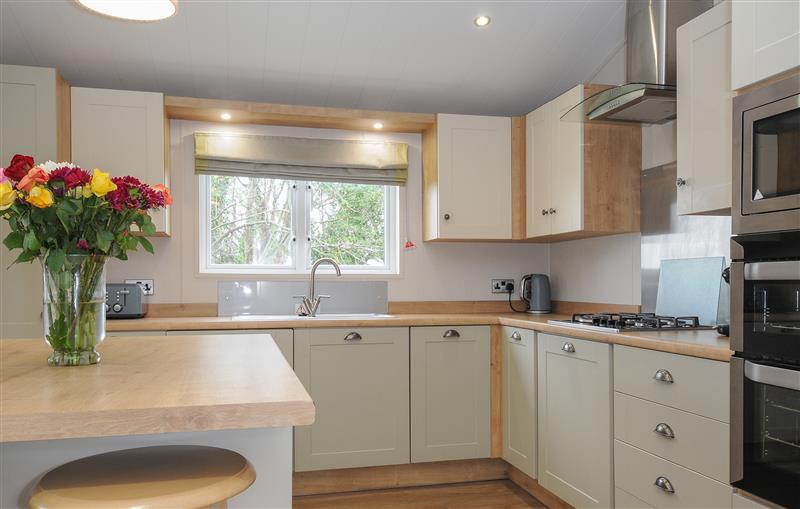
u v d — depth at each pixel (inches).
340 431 138.6
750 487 75.0
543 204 152.9
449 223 158.9
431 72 155.6
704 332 104.0
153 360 69.7
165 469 51.6
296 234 166.6
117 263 152.5
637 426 97.1
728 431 79.0
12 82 129.3
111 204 64.3
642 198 139.4
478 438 146.8
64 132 135.9
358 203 172.1
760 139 77.5
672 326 109.7
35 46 137.6
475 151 161.2
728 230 113.5
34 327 128.7
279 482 62.4
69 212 62.1
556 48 150.4
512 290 177.0
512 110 172.4
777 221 74.4
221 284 157.5
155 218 141.6
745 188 79.7
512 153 163.8
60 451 57.7
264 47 143.2
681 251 126.0
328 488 141.1
